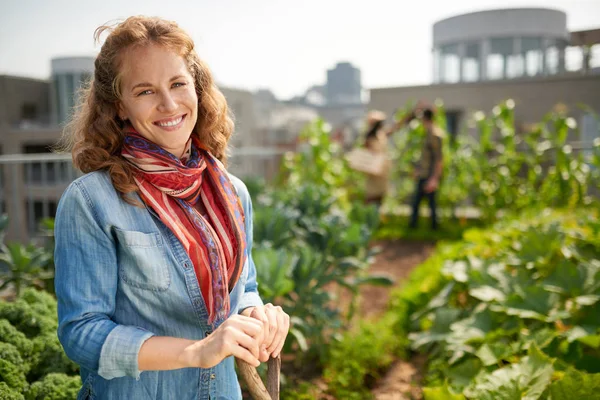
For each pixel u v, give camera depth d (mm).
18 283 3320
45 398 1755
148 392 1168
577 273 2768
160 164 1124
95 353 1007
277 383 1204
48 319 2139
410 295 3824
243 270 1319
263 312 1187
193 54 1201
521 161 7371
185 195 1166
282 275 2602
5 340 1885
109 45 1126
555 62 15430
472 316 2873
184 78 1149
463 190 7652
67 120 1229
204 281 1158
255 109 25469
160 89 1113
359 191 8148
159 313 1153
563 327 2637
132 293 1129
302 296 2936
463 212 7633
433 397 2090
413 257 6008
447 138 7715
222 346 999
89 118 1166
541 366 2023
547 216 5301
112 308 1107
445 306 3385
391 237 7094
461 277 3150
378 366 3080
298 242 3855
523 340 2441
